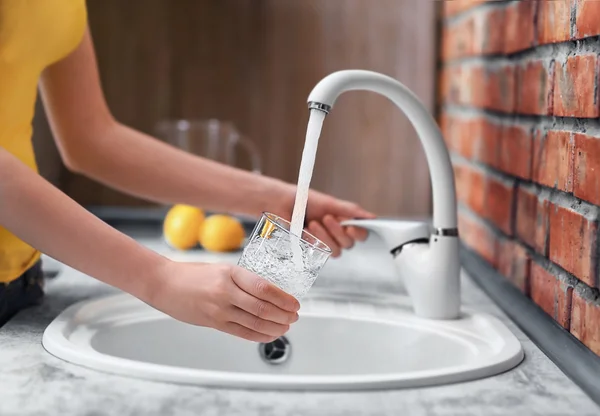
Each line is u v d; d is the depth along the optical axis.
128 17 2.09
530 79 1.21
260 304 0.94
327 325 1.27
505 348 1.00
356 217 1.33
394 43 2.08
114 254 0.98
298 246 0.97
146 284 0.97
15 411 0.78
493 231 1.47
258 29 2.10
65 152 1.34
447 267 1.20
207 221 1.75
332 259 1.69
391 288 1.43
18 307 1.21
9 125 1.15
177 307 0.97
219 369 1.27
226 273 0.96
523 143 1.25
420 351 1.19
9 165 0.97
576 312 1.02
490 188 1.48
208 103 2.11
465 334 1.15
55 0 1.15
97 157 1.32
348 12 2.09
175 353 1.25
